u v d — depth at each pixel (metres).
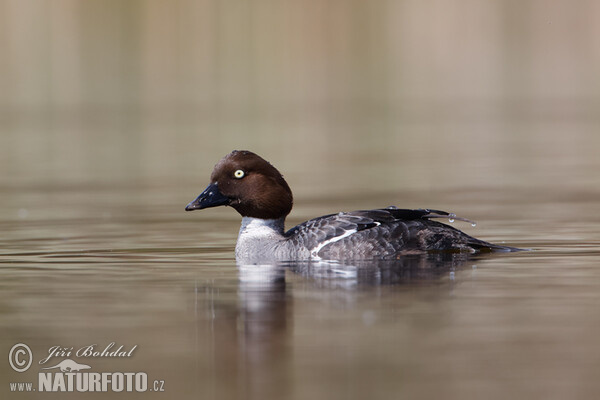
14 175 24.56
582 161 25.62
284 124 37.31
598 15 55.59
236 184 12.51
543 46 55.66
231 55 52.34
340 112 41.34
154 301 9.70
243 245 12.46
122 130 36.03
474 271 10.84
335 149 29.72
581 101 44.84
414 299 9.51
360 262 11.45
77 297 9.94
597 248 12.55
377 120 38.56
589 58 55.84
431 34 55.50
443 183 21.48
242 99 46.12
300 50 52.94
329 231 11.84
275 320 8.81
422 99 46.44
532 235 14.01
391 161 26.31
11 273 11.37
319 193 20.05
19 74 50.38
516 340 8.05
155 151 29.64
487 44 55.53
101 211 17.88
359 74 54.09
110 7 51.28
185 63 52.22
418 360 7.57
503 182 21.52
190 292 10.09
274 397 6.82
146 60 51.72
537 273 10.73
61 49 50.66
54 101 46.09
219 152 29.08
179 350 7.98
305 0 53.25
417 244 11.65
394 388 6.95
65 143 32.25
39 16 50.44
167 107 43.44
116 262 12.16
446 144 30.77
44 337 8.43
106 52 51.12
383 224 11.73
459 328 8.44
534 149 28.89
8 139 33.56
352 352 7.80
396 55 54.44
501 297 9.55
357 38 54.34
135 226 15.82
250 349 7.94
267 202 12.47
